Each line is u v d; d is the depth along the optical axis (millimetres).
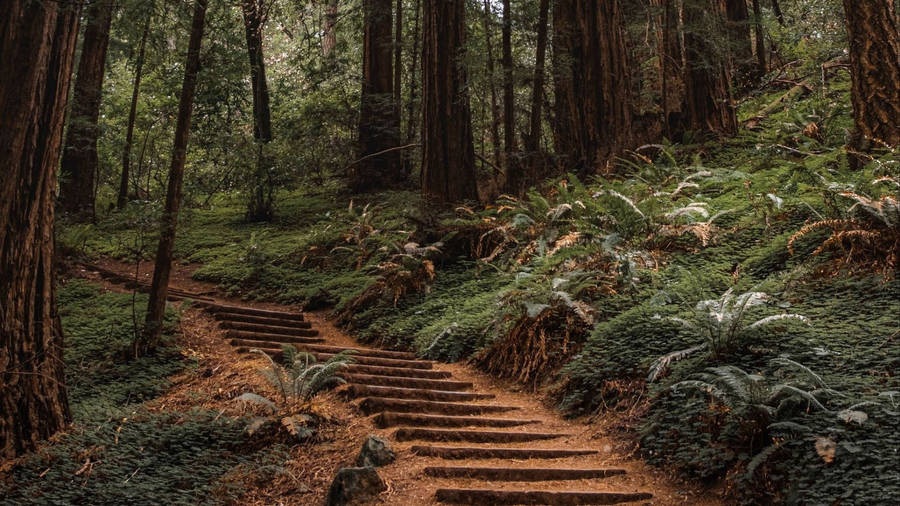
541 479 6379
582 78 17109
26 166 7324
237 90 19719
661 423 6785
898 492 4688
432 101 15414
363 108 22516
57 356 7766
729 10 20219
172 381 9609
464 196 15320
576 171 16828
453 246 14273
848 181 10352
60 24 7516
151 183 24438
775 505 5301
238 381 9164
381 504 6031
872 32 11172
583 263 10578
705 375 6469
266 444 7516
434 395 8625
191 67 10602
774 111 18734
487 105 21297
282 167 21531
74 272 15219
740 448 5918
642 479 6273
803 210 11094
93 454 7160
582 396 8086
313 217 21156
